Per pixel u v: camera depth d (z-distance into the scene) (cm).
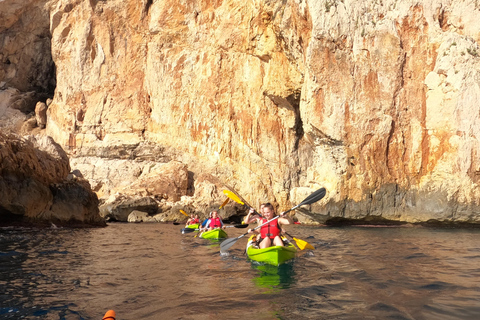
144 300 363
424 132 1471
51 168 1359
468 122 1387
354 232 1212
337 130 1555
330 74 1578
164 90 2720
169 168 2475
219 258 636
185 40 2691
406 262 572
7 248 735
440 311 318
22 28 3231
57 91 3112
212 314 317
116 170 2611
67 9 3064
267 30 2111
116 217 2200
